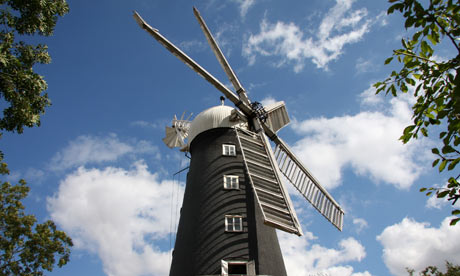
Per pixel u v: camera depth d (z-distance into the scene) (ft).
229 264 47.57
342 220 73.41
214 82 65.98
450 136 18.62
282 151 70.38
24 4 39.01
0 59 34.60
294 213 52.44
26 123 38.22
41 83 38.58
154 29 62.23
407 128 20.89
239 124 67.51
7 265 60.80
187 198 59.26
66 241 67.10
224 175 59.11
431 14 18.79
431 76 19.86
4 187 67.36
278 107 77.51
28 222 64.95
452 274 80.79
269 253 49.80
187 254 50.47
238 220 52.85
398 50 21.30
